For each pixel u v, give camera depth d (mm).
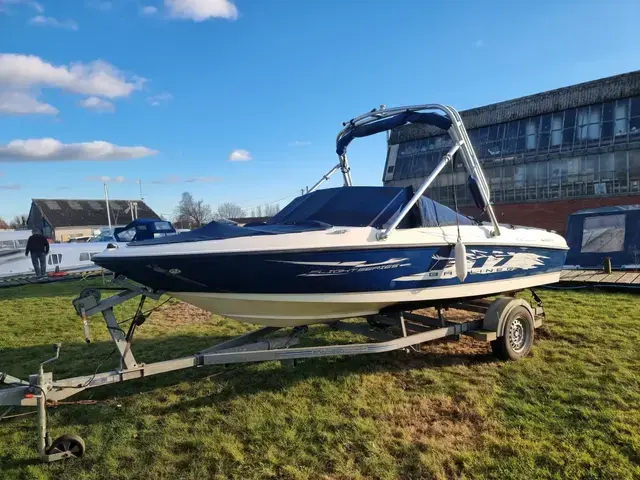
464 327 4570
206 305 3945
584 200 28719
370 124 5141
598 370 4188
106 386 4195
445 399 3730
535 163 30953
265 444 3104
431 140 35031
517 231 5227
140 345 5516
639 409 3381
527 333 4738
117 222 52594
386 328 5133
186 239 3770
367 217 4266
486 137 33469
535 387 3871
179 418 3541
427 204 4578
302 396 3865
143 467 2891
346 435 3180
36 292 10156
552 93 30375
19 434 3318
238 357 3697
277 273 3652
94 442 3195
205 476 2781
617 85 27594
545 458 2803
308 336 5590
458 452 2906
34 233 12312
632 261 9805
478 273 4676
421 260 4184
